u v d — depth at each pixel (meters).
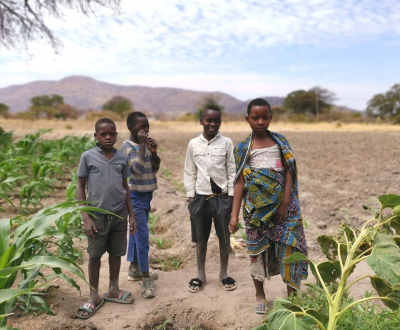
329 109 72.88
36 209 6.43
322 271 2.66
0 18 17.44
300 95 73.62
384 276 2.15
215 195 3.66
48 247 4.66
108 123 3.34
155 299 3.59
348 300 3.11
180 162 12.98
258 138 3.29
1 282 2.55
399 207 2.47
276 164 3.21
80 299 3.56
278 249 3.19
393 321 2.76
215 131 3.66
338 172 10.90
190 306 3.42
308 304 3.01
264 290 3.71
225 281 3.75
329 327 2.21
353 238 2.82
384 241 2.40
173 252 4.98
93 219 3.33
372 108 68.38
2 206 6.44
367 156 14.08
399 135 24.80
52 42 18.19
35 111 68.81
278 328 2.10
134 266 3.96
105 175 3.32
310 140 21.72
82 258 4.50
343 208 7.05
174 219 6.20
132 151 3.77
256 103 3.21
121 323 3.21
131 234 3.53
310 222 6.14
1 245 2.83
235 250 4.84
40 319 3.15
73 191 5.76
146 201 3.78
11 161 7.79
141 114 3.74
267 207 3.13
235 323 3.17
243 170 3.26
